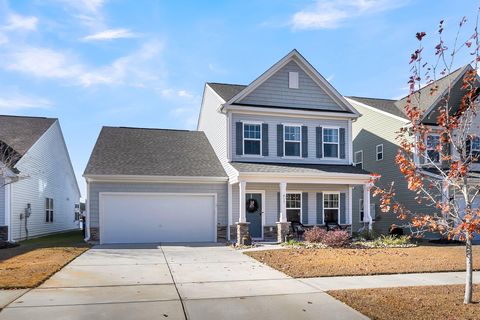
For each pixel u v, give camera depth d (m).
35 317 6.26
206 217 18.67
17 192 19.88
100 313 6.50
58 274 9.70
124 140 21.30
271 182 17.81
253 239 18.81
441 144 7.79
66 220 30.56
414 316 6.39
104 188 17.69
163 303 7.13
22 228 20.48
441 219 7.48
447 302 7.19
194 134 23.75
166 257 12.91
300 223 19.23
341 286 8.56
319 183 18.50
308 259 12.17
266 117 19.55
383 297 7.54
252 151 19.30
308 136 20.05
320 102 20.33
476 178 16.92
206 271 10.33
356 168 19.70
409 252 13.97
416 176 7.32
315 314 6.55
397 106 24.89
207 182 18.69
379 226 23.14
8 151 20.09
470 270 7.14
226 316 6.42
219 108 19.02
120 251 14.49
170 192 18.33
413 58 7.84
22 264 10.96
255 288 8.34
